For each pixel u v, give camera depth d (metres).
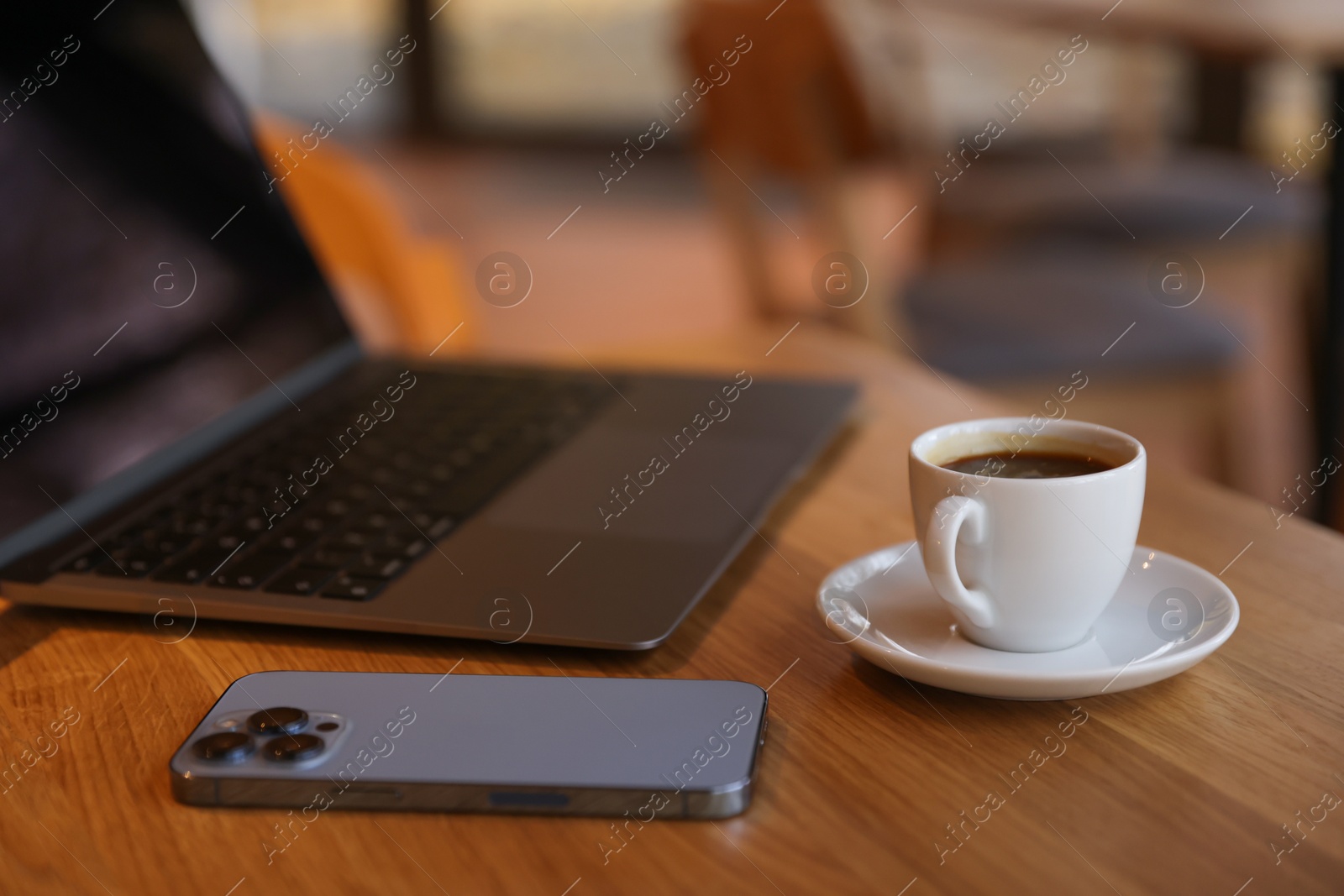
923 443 0.68
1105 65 4.38
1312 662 0.65
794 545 0.76
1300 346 2.31
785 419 0.87
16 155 0.74
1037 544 0.64
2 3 0.75
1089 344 1.74
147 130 0.82
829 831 0.57
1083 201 2.30
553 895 0.55
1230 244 2.27
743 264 2.14
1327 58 1.95
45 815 0.58
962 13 2.31
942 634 0.67
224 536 0.72
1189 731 0.61
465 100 6.76
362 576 0.69
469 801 0.58
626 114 6.33
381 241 1.40
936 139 2.51
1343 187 2.13
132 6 0.83
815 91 1.77
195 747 0.59
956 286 1.98
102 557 0.71
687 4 2.09
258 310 0.87
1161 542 0.75
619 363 1.05
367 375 0.92
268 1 6.50
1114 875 0.55
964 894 0.55
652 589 0.69
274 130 1.33
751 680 0.65
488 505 0.76
